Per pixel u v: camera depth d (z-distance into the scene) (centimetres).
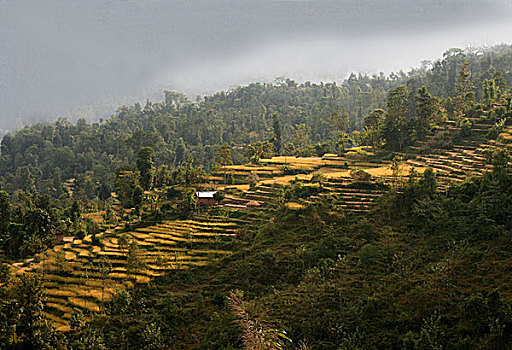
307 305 5053
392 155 11875
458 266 5325
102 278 6819
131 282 6675
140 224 8856
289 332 4553
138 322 5503
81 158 19950
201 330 5353
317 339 4488
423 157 10950
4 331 4634
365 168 11569
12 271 7219
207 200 9725
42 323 4972
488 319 4022
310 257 6444
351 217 7538
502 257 5356
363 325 4519
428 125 12456
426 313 4488
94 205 13325
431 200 7131
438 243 6147
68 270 7162
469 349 3853
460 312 4312
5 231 8775
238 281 6381
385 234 6712
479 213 6281
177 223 8706
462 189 7250
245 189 10619
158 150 18912
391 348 4159
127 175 12088
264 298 5597
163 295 6297
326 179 9294
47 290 6594
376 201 7825
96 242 8194
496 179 6775
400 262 5725
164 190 12062
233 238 7844
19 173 17662
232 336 4838
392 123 12406
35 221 8525
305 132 18662
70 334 5353
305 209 7869
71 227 9519
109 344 5088
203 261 7175
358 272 5825
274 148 17650
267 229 7700
